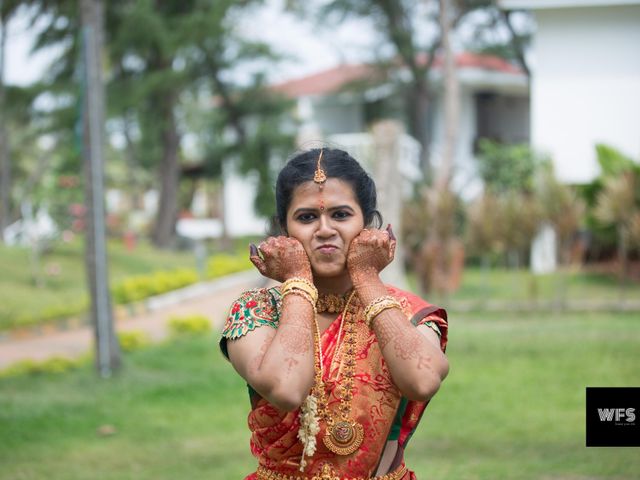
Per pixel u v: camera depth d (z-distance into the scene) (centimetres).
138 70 2522
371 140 1405
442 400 782
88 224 967
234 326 231
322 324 237
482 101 2744
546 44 1850
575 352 978
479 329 1184
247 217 3291
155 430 720
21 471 603
